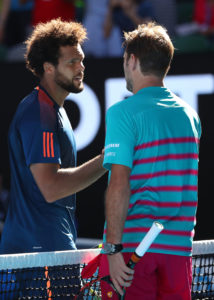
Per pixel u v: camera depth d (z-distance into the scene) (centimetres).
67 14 2917
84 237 2811
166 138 898
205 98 2714
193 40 2967
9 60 3002
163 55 940
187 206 912
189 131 926
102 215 2803
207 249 1093
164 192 891
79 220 2817
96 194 2805
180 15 3070
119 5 2928
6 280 1032
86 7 2977
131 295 886
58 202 1127
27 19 3020
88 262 1038
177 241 891
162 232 884
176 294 896
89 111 2770
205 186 2753
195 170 934
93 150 2767
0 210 2775
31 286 1084
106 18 2938
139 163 895
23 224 1112
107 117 919
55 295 1044
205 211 2764
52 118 1112
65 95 1188
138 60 946
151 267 879
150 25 984
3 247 1136
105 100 2764
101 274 923
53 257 1005
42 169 1071
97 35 2942
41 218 1106
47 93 1150
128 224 898
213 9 3012
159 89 939
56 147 1092
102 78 2766
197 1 3019
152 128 894
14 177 1137
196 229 2770
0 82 2833
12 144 1134
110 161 882
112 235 845
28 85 2820
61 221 1128
